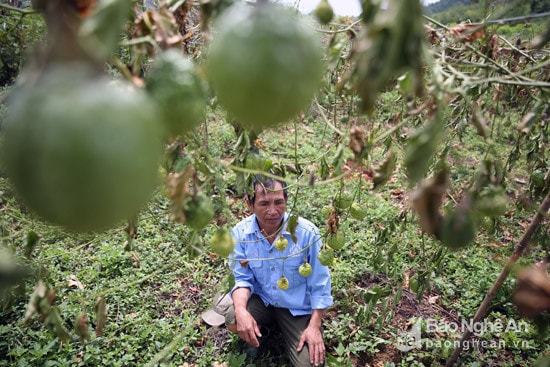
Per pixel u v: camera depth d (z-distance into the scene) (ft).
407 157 3.68
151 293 12.80
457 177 14.40
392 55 2.52
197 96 3.48
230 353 11.12
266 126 3.58
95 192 2.34
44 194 2.38
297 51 2.94
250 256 10.84
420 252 13.33
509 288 12.29
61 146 2.27
